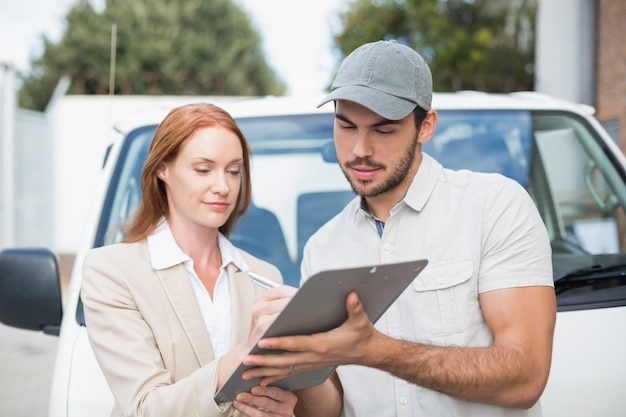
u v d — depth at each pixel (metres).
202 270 2.19
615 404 2.32
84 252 2.90
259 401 1.89
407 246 2.06
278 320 1.55
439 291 2.00
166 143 2.08
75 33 24.64
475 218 2.02
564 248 3.30
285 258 3.27
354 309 1.60
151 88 25.22
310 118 3.48
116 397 1.96
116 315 2.01
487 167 3.44
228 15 26.14
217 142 2.07
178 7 25.47
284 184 3.46
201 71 25.41
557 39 9.41
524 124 3.54
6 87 10.83
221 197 2.08
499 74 20.83
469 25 21.91
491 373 1.80
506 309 1.94
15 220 11.34
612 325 2.49
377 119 1.93
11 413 5.72
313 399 2.14
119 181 3.14
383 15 22.39
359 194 2.03
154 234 2.15
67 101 13.06
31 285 2.68
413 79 1.95
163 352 2.01
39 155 12.27
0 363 7.22
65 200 13.06
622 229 3.27
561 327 2.48
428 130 2.07
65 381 2.37
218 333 2.15
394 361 1.74
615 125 9.08
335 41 23.59
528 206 2.02
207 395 1.82
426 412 2.02
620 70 8.83
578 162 3.48
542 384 1.89
